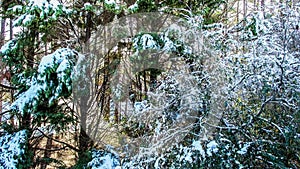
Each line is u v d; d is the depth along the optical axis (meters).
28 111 4.17
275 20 3.87
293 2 3.91
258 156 3.22
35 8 3.77
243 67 3.48
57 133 4.84
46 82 4.02
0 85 4.91
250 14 4.06
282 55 3.45
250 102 3.44
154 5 4.30
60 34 4.83
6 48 4.48
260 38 3.59
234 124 3.39
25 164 4.47
